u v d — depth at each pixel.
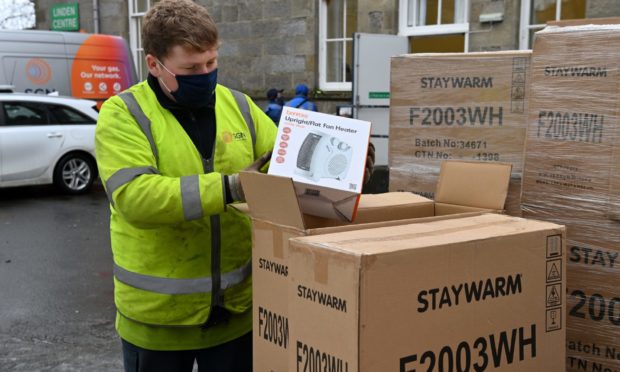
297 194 1.63
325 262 1.36
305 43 10.99
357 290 1.28
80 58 10.53
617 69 1.75
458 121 2.21
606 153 1.79
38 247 6.17
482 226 1.57
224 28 12.02
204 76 1.85
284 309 1.64
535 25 8.27
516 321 1.51
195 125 1.96
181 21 1.78
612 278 1.82
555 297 1.58
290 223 1.58
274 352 1.69
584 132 1.83
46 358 3.70
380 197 2.02
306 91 9.16
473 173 1.94
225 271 1.98
